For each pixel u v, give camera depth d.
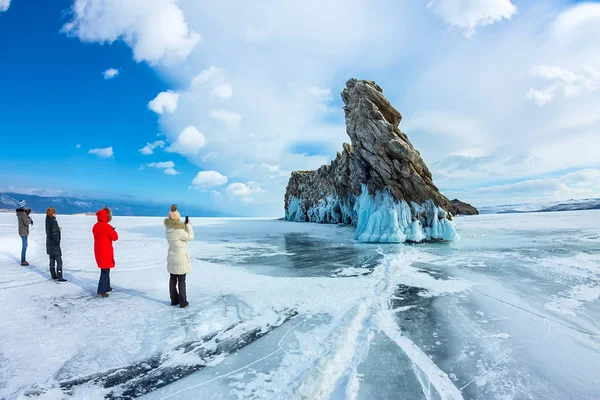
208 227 34.00
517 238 17.66
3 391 3.09
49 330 4.57
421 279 8.06
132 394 3.10
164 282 7.45
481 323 5.03
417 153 17.97
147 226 32.28
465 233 21.17
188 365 3.67
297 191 57.91
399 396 3.05
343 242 17.55
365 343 4.28
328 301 6.15
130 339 4.34
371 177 19.44
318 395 3.05
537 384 3.28
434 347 4.17
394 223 16.89
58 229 7.29
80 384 3.26
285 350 4.03
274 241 18.34
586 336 4.53
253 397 3.01
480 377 3.42
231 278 8.16
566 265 9.74
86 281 7.39
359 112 18.09
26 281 7.20
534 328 4.81
